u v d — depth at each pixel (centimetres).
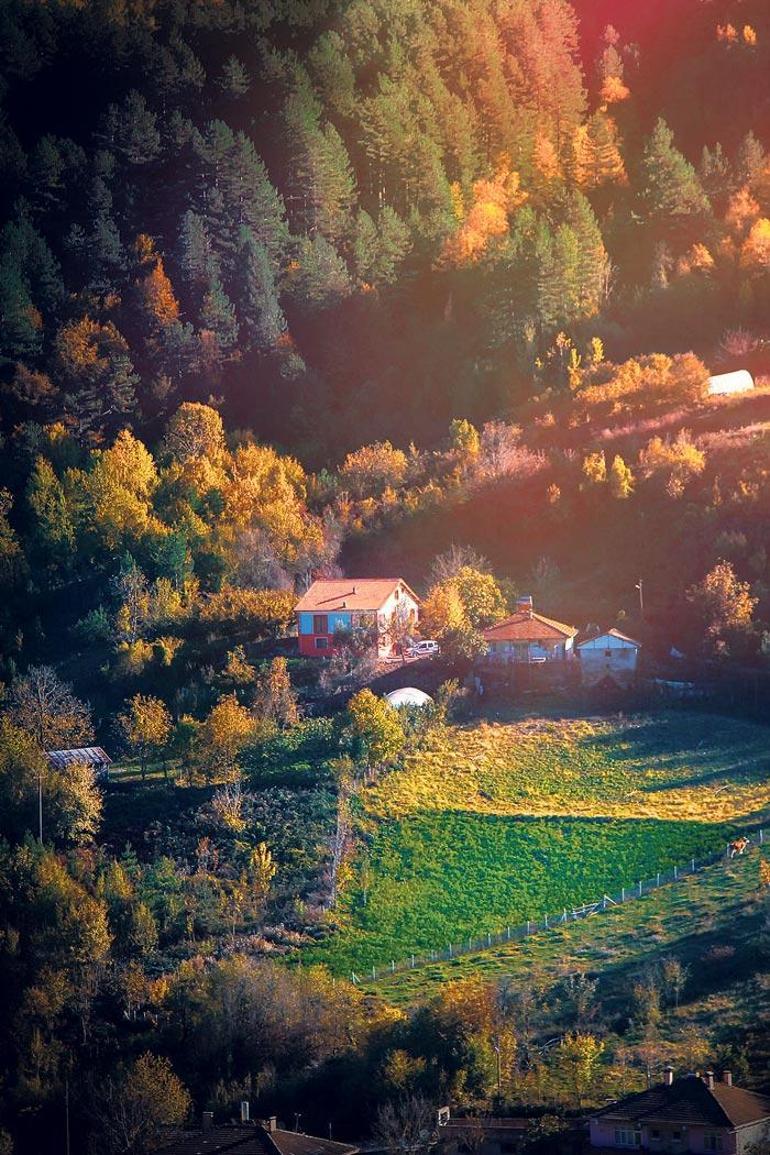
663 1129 12325
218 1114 13975
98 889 17162
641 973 15012
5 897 17050
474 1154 12688
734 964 14838
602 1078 13462
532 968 15512
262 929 16775
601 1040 14075
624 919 16175
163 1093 14050
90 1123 14288
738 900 16000
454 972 15712
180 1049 15075
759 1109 12525
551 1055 13962
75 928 16262
